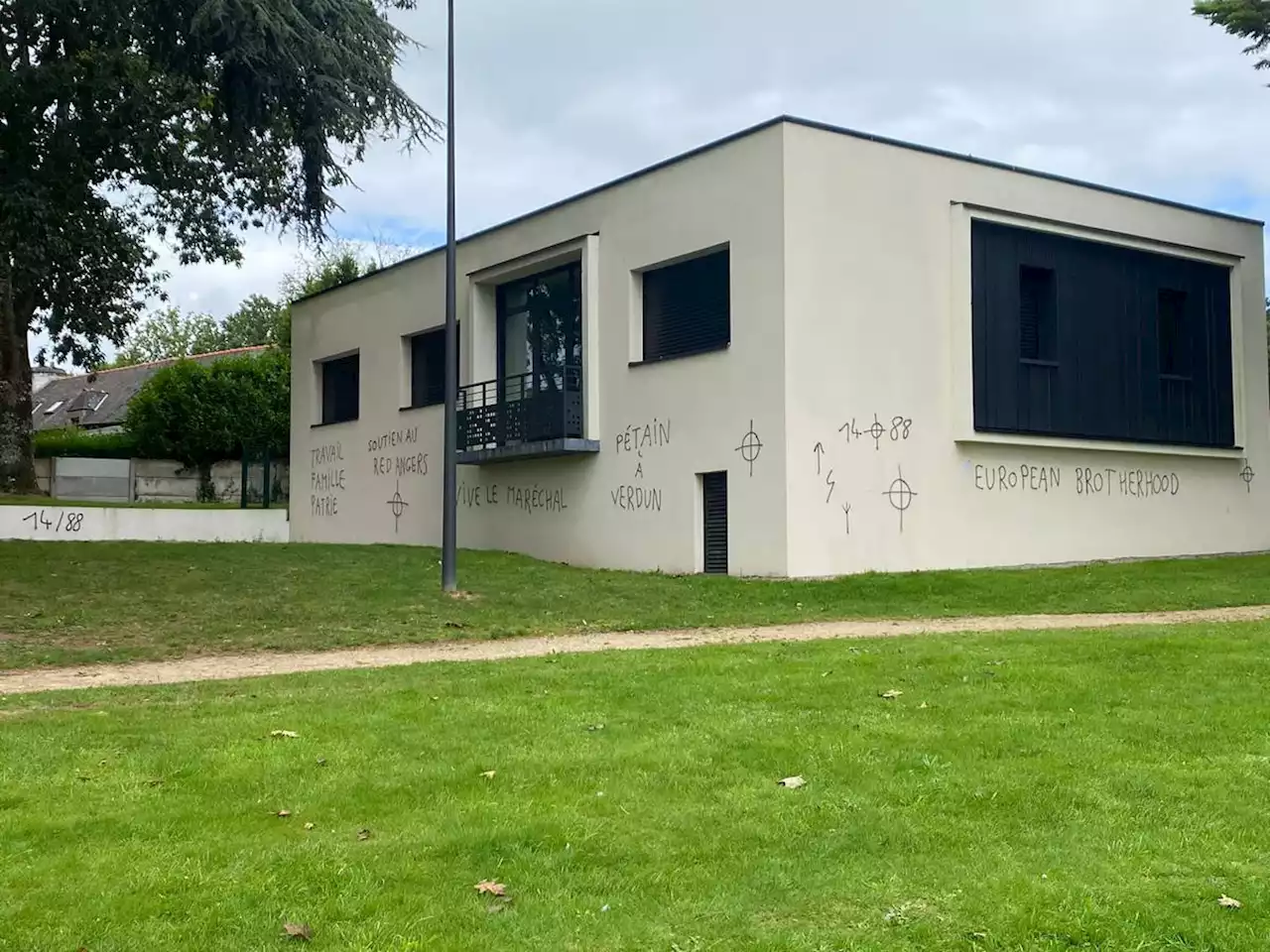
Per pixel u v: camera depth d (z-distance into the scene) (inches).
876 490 709.3
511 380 914.7
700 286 751.7
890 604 603.2
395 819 219.8
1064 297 802.2
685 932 168.6
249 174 900.6
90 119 808.9
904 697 320.5
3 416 1311.5
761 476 690.8
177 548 779.4
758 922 171.6
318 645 501.4
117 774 251.6
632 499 781.3
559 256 845.2
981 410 750.5
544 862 195.6
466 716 305.7
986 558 753.6
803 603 606.5
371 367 1065.5
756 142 701.3
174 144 898.1
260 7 642.8
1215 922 169.0
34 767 257.3
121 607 574.9
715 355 724.7
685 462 743.7
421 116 767.1
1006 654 388.8
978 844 202.4
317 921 173.0
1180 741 267.0
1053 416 785.6
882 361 716.7
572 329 856.9
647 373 773.3
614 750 267.3
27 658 458.3
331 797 233.0
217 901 180.5
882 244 721.6
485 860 196.9
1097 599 612.1
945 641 434.6
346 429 1100.5
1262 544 914.7
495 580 676.7
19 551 732.7
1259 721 283.9
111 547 770.2
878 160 722.8
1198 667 355.3
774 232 688.4
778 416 681.0
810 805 224.4
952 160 754.2
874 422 711.1
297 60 686.5
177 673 426.3
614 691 338.6
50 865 196.5
